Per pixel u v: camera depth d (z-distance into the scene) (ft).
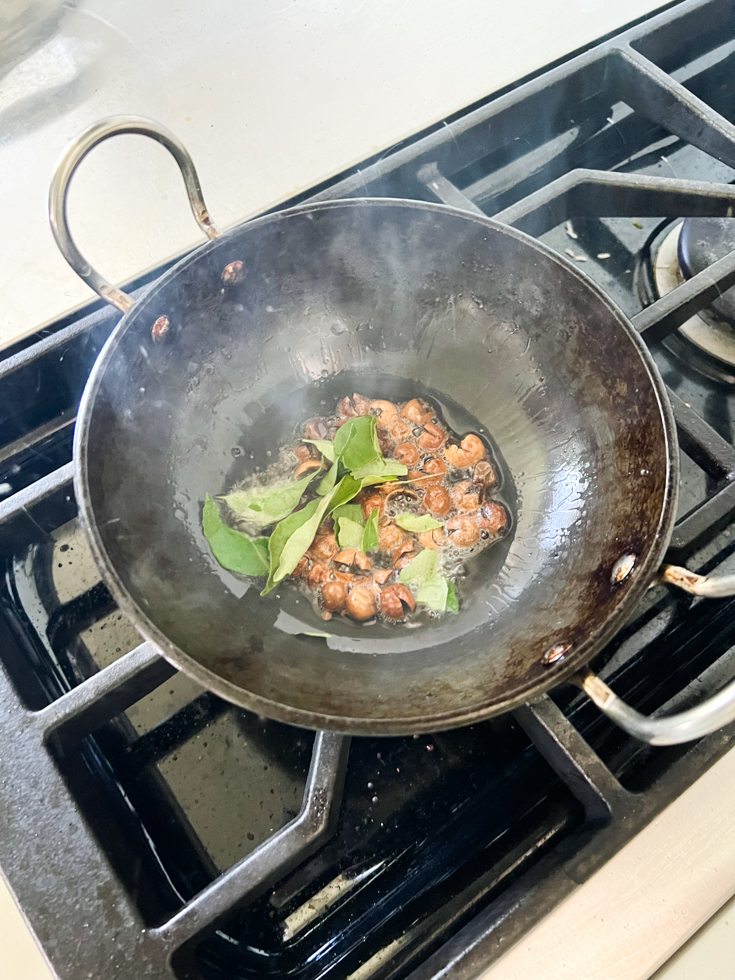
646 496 0.88
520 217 1.18
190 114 1.36
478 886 0.87
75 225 1.25
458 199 1.24
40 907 0.78
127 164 1.31
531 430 1.12
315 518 1.05
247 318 1.14
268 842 0.81
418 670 0.93
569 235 1.35
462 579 1.05
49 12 1.43
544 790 0.94
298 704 0.81
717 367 1.20
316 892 0.90
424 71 1.40
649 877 0.80
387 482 1.14
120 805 0.93
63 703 0.86
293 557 1.03
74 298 1.19
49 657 1.03
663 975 0.76
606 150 1.44
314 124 1.34
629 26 1.45
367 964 0.84
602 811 0.83
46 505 1.01
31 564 1.09
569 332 1.04
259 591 1.03
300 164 1.30
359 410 1.19
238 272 1.06
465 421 1.19
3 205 1.27
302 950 0.86
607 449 0.99
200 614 0.93
